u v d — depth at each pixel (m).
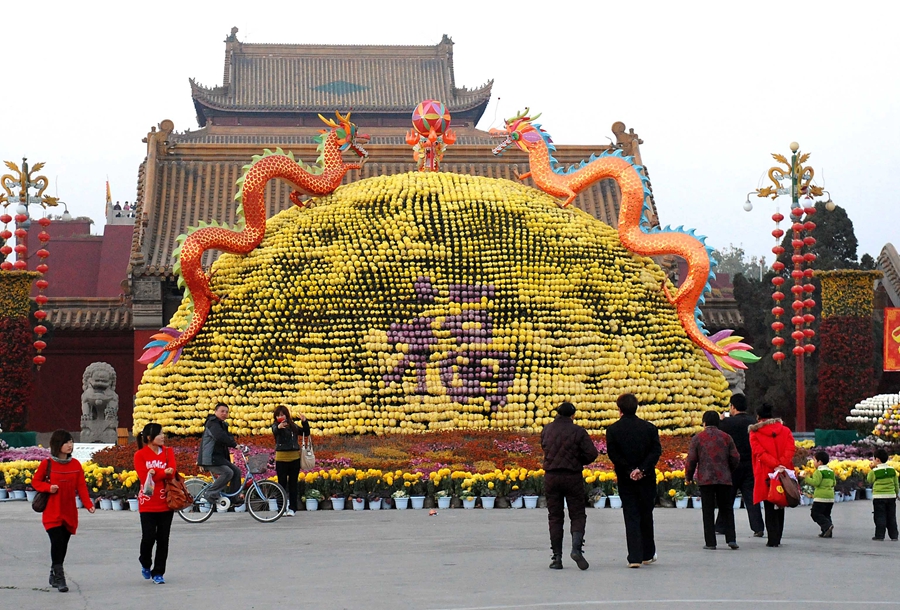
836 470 25.56
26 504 24.17
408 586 12.55
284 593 12.23
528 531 18.19
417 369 27.48
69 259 49.09
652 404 28.02
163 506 13.22
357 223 29.12
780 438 16.25
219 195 42.94
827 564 14.38
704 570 13.73
